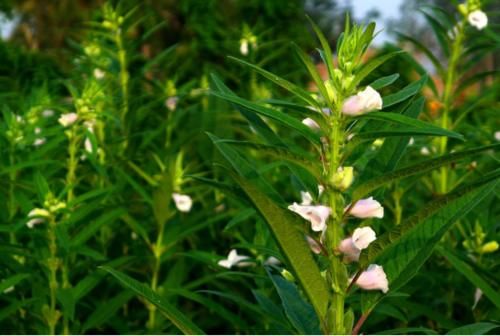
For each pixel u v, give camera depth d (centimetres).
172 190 134
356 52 68
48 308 117
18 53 275
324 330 69
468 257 107
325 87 67
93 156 137
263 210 63
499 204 128
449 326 109
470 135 160
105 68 183
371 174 74
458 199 69
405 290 113
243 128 168
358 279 69
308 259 66
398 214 134
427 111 150
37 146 156
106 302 127
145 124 193
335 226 68
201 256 124
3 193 139
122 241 156
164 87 195
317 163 68
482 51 148
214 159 178
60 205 116
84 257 143
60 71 261
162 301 69
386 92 178
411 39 149
